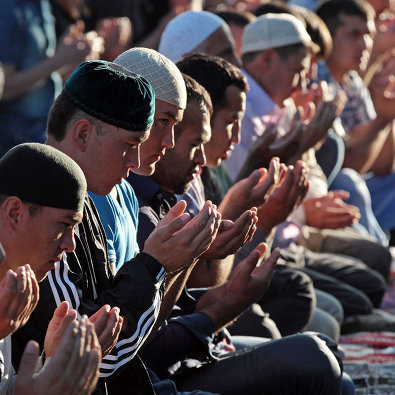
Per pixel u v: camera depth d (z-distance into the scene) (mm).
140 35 22922
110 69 8664
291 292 14844
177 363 10039
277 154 13555
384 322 17750
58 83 19922
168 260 8656
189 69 11961
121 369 8430
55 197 7535
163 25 22078
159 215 10859
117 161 8695
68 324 7219
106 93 8539
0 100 19047
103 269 8703
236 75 12016
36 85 19250
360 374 14523
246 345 11742
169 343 9906
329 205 18750
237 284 10547
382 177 26375
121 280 8547
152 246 8656
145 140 9734
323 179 18984
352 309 17828
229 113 11977
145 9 22938
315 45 17578
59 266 8211
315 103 17234
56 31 21391
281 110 16578
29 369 6605
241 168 14359
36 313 8242
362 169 24062
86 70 8648
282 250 17672
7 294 6773
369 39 22609
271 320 13773
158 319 9312
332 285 17875
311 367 9836
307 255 18891
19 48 19172
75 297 8219
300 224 18312
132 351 8453
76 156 8672
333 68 22688
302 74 16641
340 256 20031
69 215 7625
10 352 7547
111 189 8859
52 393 6633
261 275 10656
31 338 8320
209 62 11961
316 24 19172
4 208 7547
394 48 25125
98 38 19891
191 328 10102
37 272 7734
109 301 8445
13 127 19281
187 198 11945
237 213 11328
